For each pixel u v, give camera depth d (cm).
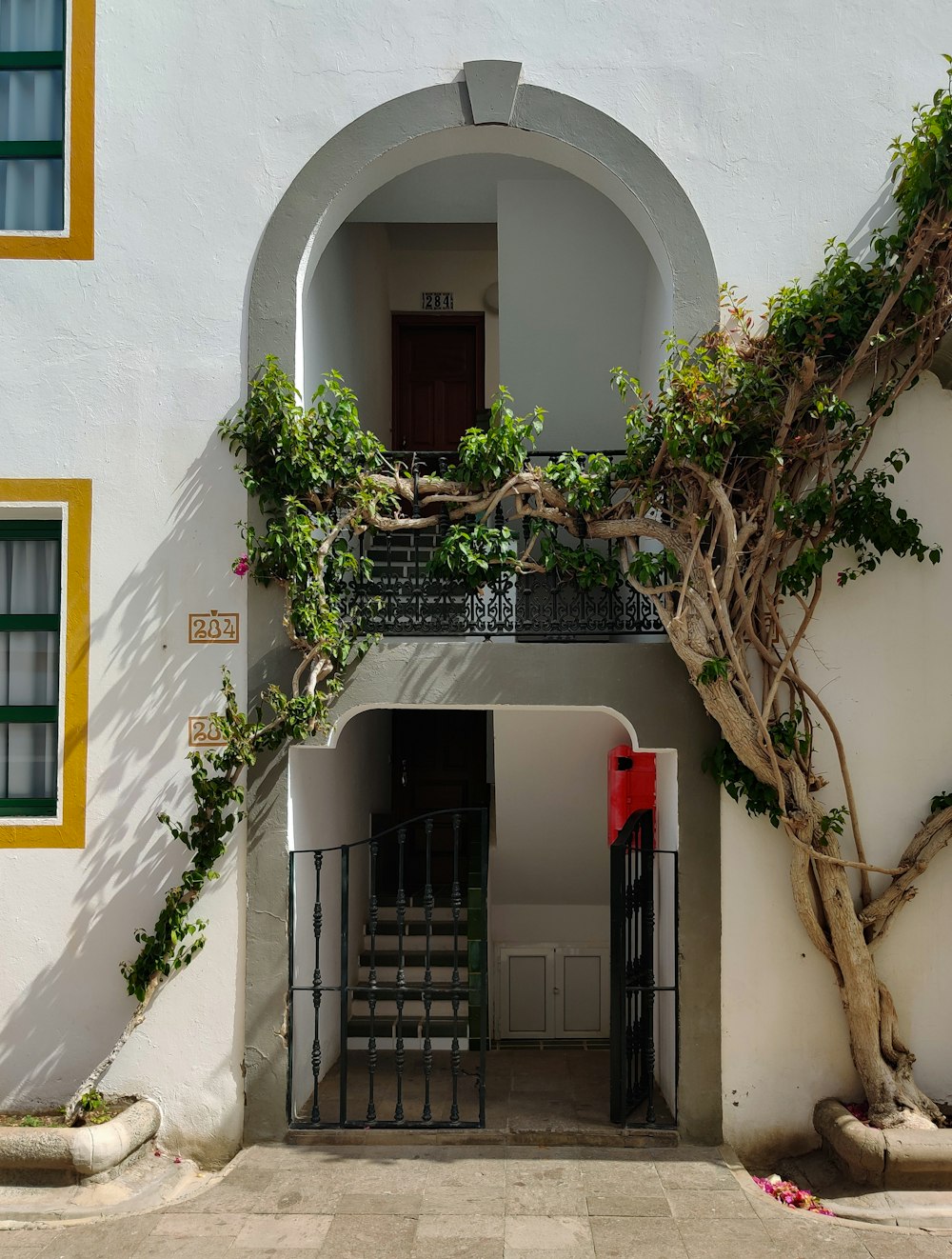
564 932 770
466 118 552
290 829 545
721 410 503
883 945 533
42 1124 511
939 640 541
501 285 669
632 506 544
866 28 555
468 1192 478
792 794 520
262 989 532
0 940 537
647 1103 548
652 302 636
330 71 558
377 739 848
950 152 484
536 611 558
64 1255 431
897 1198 469
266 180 556
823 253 548
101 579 547
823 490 505
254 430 534
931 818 529
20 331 553
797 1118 525
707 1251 430
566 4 557
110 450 550
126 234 556
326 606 532
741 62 555
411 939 754
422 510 589
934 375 542
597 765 673
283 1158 511
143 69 560
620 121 554
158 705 542
